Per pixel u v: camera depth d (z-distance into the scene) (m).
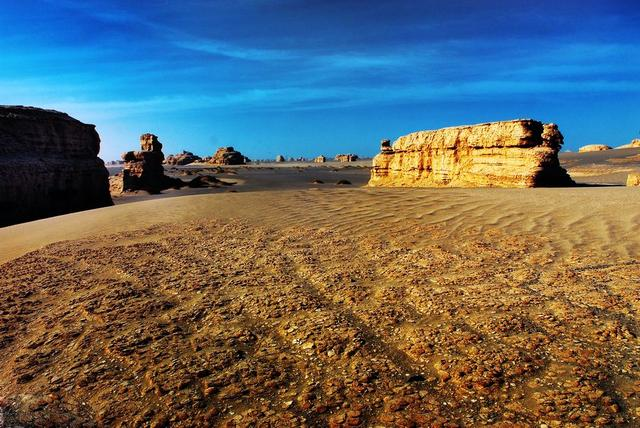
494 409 3.11
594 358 3.65
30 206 22.16
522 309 4.68
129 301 5.55
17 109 23.70
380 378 3.60
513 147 18.84
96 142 29.58
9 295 6.00
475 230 8.54
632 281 5.29
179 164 139.50
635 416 2.93
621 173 36.97
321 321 4.69
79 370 3.94
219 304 5.34
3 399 3.58
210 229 10.16
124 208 14.77
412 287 5.56
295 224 10.25
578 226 8.16
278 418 3.17
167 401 3.43
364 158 185.25
